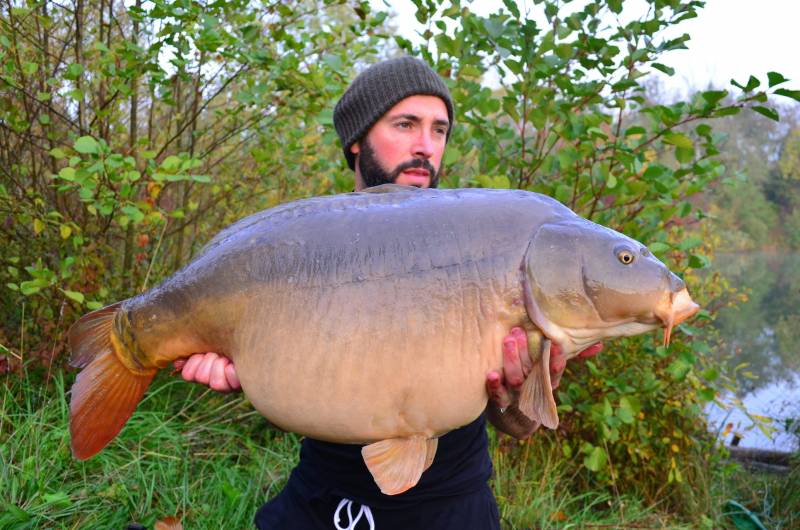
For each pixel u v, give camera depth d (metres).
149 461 2.91
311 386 1.39
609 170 2.99
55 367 3.32
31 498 2.40
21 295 3.54
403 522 1.63
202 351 1.52
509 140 3.38
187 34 3.20
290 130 3.82
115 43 3.46
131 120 3.73
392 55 5.54
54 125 3.60
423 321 1.37
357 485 1.65
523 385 1.40
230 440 3.26
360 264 1.40
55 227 3.48
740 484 4.17
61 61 3.52
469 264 1.39
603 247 1.41
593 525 3.18
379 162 2.03
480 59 3.15
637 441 3.63
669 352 3.29
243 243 1.47
